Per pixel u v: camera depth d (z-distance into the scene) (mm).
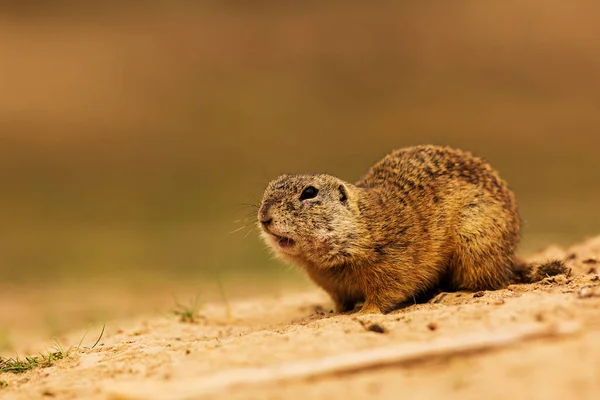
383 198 12555
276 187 12562
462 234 12578
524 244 22672
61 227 42875
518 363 7559
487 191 12836
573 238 25156
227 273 28672
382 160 14156
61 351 11219
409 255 12219
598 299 9195
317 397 7543
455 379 7523
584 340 7797
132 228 42781
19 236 40781
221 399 7742
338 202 12172
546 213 37906
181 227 42250
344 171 49688
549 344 7891
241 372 8281
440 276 12977
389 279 12203
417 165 13273
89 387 8953
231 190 49812
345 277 12516
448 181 12875
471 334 8406
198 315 14977
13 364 10859
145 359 9602
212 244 37750
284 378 7977
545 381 7109
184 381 8336
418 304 12383
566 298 9352
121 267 32094
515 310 9023
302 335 9203
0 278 30016
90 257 34656
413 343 8422
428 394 7285
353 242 12047
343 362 8094
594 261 13406
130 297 24266
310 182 12289
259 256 33531
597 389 6824
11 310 23281
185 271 30266
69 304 23719
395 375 7852
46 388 9125
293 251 12375
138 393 8219
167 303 21500
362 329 9273
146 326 14297
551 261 12906
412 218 12328
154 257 34281
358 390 7602
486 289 12625
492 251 12539
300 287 20938
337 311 13242
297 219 12086
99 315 20234
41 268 32344
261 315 14711
